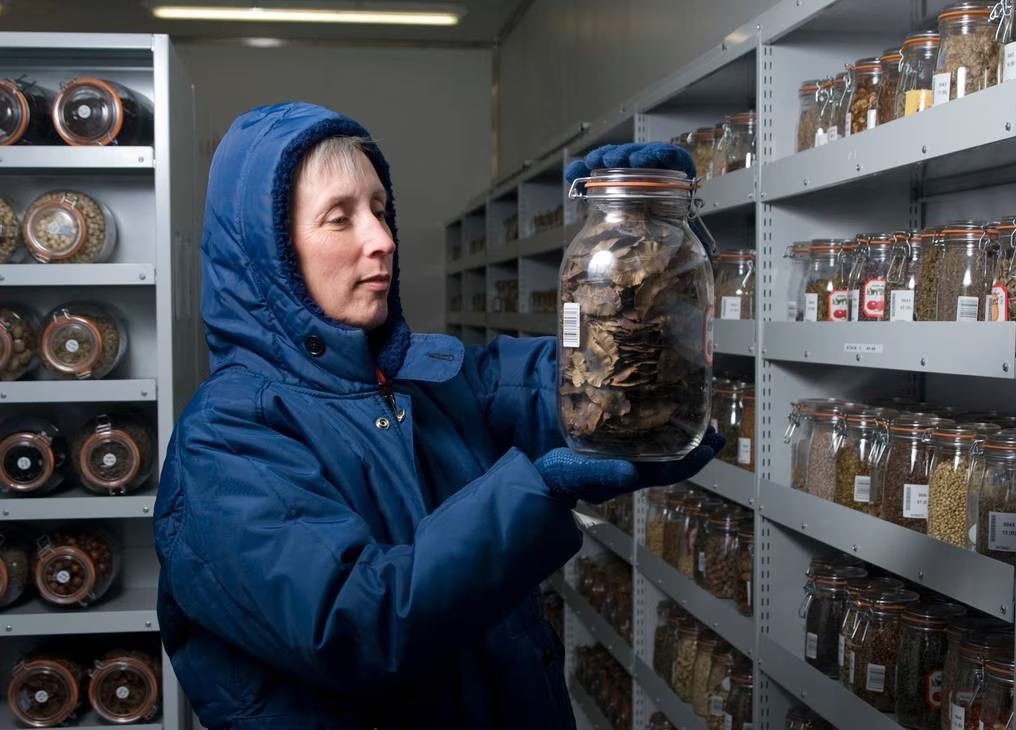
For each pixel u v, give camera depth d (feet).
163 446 7.64
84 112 7.72
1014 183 5.90
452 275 23.63
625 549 9.66
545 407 4.26
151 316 8.63
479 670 3.60
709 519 7.71
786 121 6.52
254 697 3.30
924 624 5.17
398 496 3.49
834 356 5.50
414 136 23.79
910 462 5.23
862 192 6.61
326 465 3.35
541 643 3.88
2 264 7.64
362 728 3.35
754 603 6.72
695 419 2.86
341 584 2.88
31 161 7.48
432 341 3.86
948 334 4.43
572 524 2.88
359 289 3.58
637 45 12.86
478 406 4.19
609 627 10.48
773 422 6.63
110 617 7.72
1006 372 4.02
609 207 2.96
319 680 2.98
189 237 8.59
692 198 3.14
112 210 8.52
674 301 2.80
